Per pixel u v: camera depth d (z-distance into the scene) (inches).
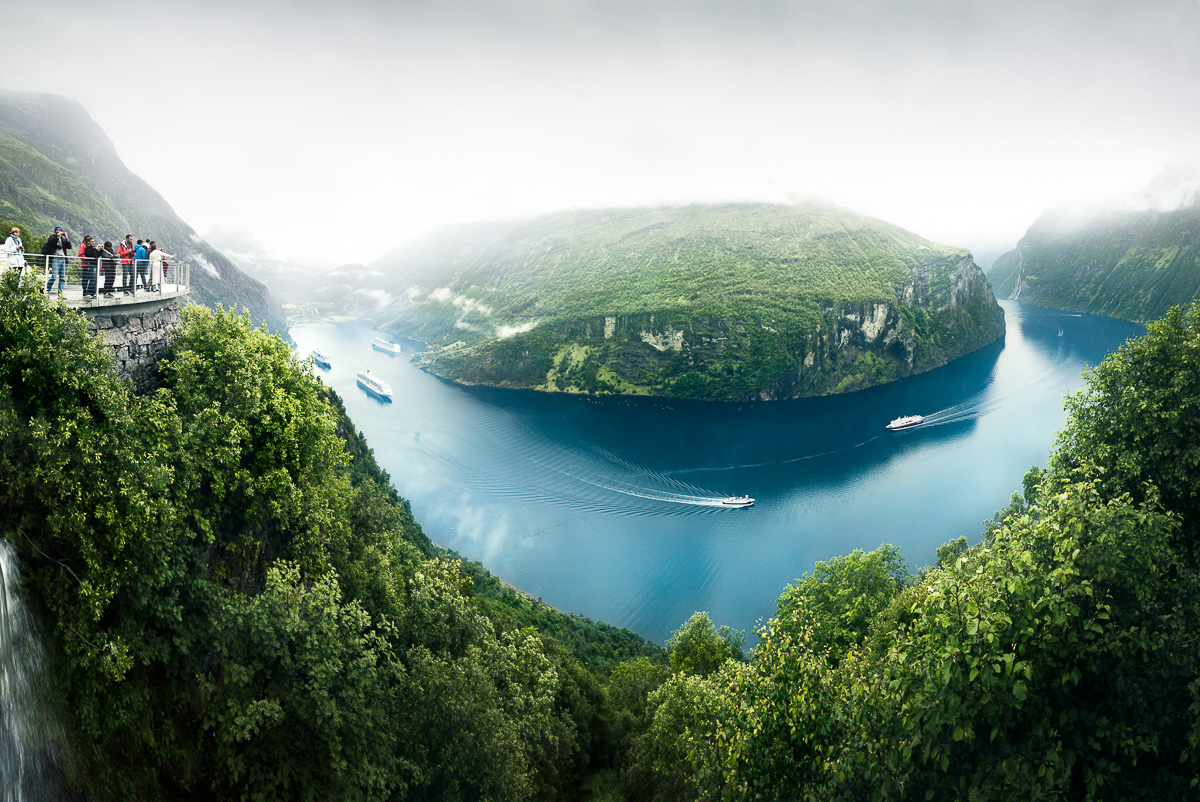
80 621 822.5
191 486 1042.7
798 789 788.0
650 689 2940.5
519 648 1961.1
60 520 799.1
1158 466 1082.7
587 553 6653.5
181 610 967.0
